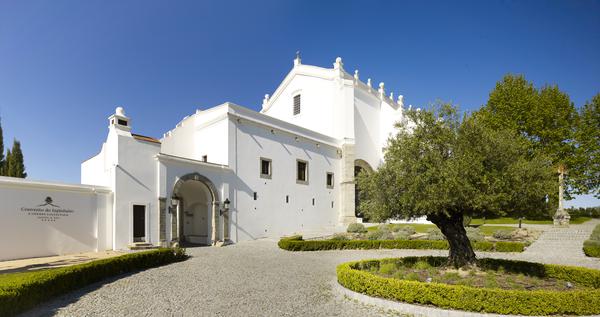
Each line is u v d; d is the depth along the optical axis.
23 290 8.66
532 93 40.00
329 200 36.12
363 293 9.73
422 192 11.44
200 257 18.25
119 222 19.53
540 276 12.12
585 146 36.72
